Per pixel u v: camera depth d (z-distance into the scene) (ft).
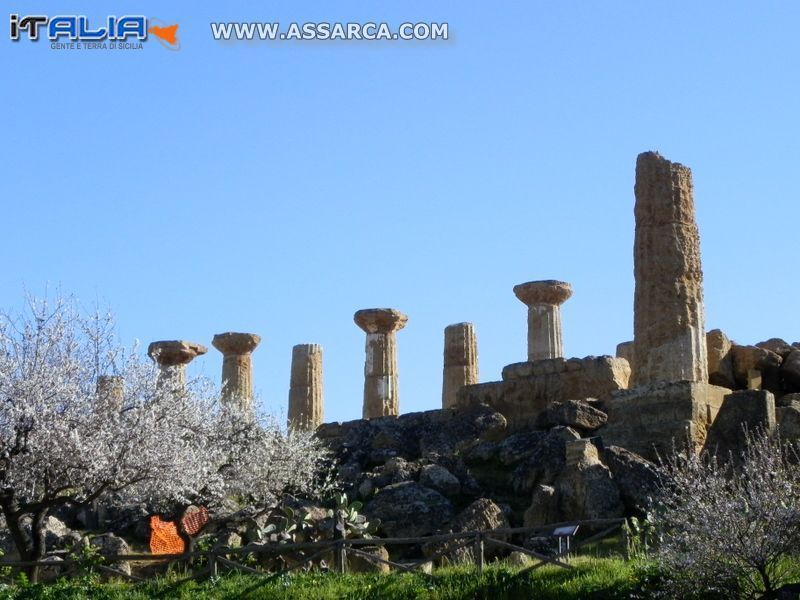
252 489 97.45
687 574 61.31
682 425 90.33
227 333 138.00
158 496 87.20
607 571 65.67
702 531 61.72
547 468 90.99
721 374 105.40
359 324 132.46
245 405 102.89
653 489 82.89
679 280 97.14
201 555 76.23
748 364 105.70
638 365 97.30
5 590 72.84
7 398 81.00
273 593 69.72
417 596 67.21
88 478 81.92
